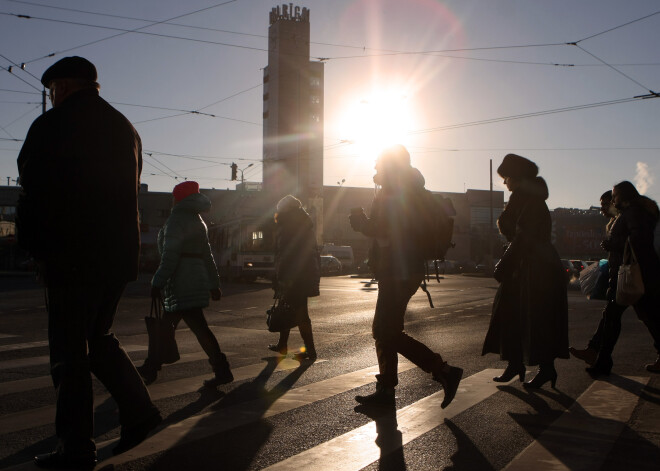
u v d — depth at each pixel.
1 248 50.91
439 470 3.19
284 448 3.54
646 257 5.46
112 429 4.04
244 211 31.00
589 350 6.16
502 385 5.32
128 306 15.00
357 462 3.30
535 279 5.09
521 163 5.18
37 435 3.84
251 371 6.10
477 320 11.94
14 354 7.25
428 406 4.57
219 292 5.54
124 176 3.19
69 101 3.17
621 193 5.71
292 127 97.25
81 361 3.12
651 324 5.81
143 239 53.62
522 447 3.59
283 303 6.89
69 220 3.02
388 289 4.52
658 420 4.17
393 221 4.54
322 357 7.06
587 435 3.81
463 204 95.38
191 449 3.51
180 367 6.32
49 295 3.12
